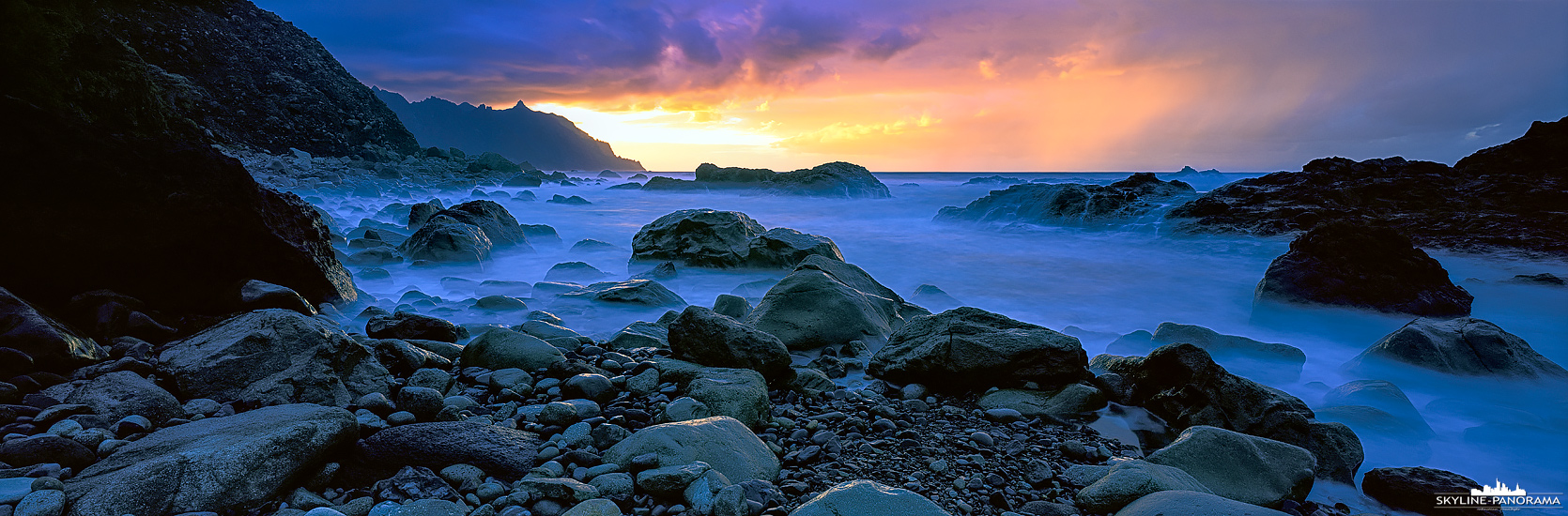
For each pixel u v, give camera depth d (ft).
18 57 65.36
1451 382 22.43
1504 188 64.23
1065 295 43.75
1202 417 16.71
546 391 16.57
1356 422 18.25
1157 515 10.61
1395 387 20.10
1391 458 16.93
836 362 21.65
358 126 189.88
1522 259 49.78
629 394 16.90
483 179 190.08
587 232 78.64
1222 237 61.93
